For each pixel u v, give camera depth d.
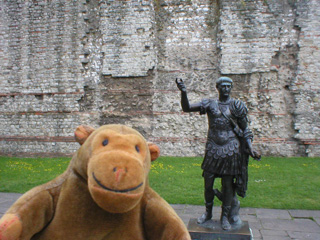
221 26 13.05
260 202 7.05
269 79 12.85
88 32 14.12
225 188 4.49
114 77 13.85
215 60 13.35
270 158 12.08
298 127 12.52
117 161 1.80
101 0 14.01
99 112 13.99
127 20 13.77
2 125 14.78
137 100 13.68
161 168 10.51
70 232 2.02
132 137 2.04
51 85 14.41
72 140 14.12
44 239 2.05
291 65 12.77
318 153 12.35
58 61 14.38
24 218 1.92
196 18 13.55
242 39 12.93
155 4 13.77
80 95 14.14
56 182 2.19
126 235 2.10
